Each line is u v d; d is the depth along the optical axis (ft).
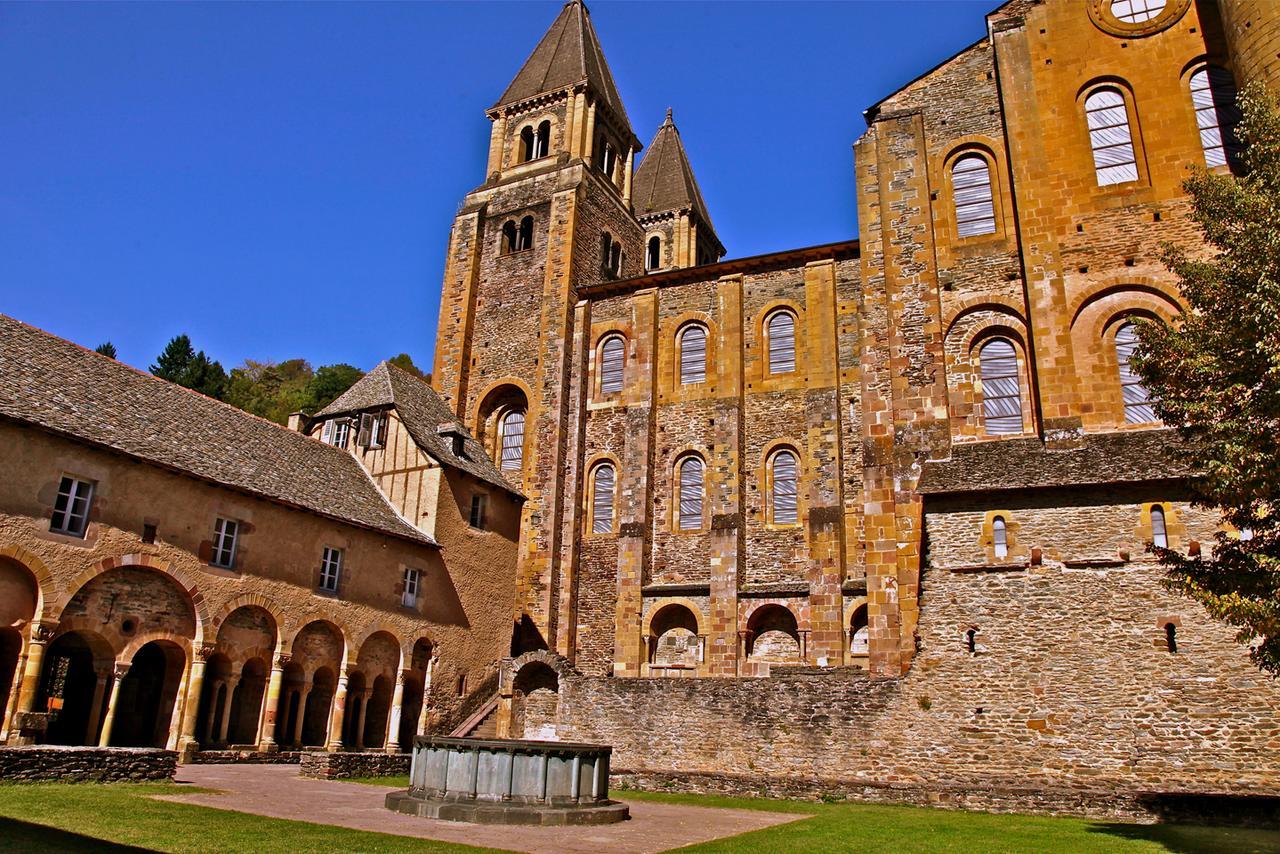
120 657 66.74
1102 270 77.20
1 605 59.77
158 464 70.28
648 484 114.21
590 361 126.93
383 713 91.50
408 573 94.79
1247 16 69.72
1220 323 45.55
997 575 66.23
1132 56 82.07
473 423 128.47
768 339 116.78
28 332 74.90
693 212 174.91
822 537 101.55
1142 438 69.77
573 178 135.54
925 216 85.25
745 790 70.13
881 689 69.10
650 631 108.27
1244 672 57.93
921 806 62.13
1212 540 61.98
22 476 61.57
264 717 77.56
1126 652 61.16
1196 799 53.47
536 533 116.78
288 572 80.84
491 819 46.34
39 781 49.73
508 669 97.14
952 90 89.25
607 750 53.47
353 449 106.73
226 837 36.83
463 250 138.72
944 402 79.00
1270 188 45.91
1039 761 61.57
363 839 38.06
